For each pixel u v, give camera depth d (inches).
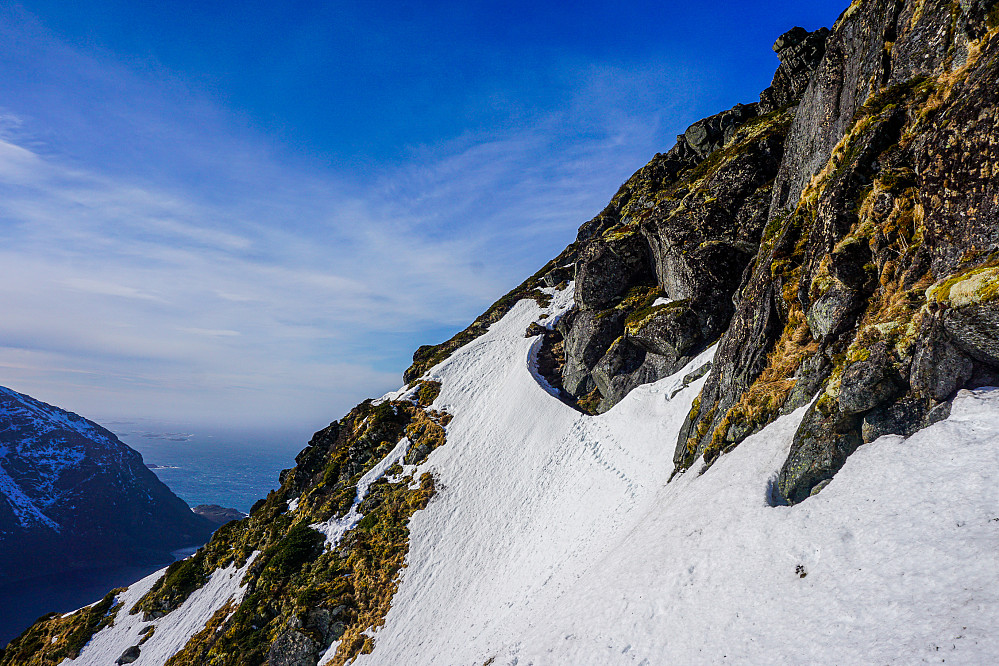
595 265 1658.5
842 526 384.8
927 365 405.7
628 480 974.4
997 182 409.7
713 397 788.6
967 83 469.7
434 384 2018.9
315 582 1272.1
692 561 483.8
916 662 260.7
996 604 258.7
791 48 1606.8
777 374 644.7
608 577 601.6
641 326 1332.4
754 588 401.1
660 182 2111.2
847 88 765.3
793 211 826.8
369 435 1782.7
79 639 1695.4
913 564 316.8
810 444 472.1
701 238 1299.2
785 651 330.6
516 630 704.4
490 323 2511.1
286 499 1895.9
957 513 323.6
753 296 757.3
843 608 327.3
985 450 345.7
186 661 1337.4
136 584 1959.9
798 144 962.1
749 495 506.0
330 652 1090.7
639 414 1176.8
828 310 571.8
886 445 415.8
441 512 1320.1
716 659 369.1
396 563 1216.2
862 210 573.6
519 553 1017.5
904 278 487.2
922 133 520.7
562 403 1453.0
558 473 1186.6
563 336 1812.3
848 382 449.4
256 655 1198.3
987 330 366.6
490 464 1403.8
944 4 557.6
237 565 1660.9
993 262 388.5
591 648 488.1
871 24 709.9
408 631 1004.6
